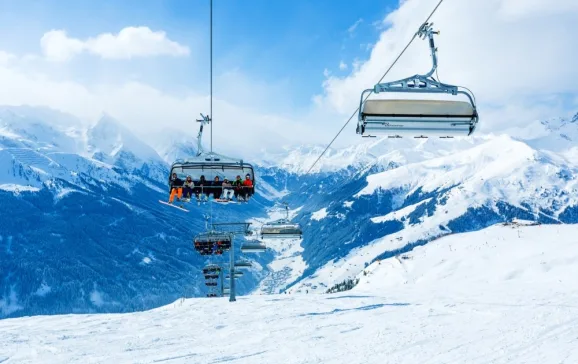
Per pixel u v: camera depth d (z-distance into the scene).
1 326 26.16
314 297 35.72
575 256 68.75
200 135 22.05
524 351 13.55
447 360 13.41
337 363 14.20
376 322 20.94
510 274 70.75
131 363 16.05
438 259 102.69
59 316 30.47
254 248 42.84
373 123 12.27
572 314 18.42
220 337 19.81
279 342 17.91
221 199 22.12
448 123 12.17
